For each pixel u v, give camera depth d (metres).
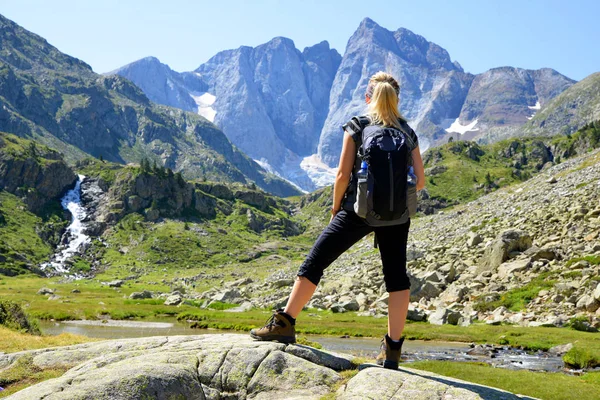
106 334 35.38
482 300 39.78
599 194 55.12
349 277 56.75
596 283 35.22
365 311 44.91
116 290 109.56
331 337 34.34
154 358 6.84
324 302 49.91
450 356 25.47
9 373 7.51
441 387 6.02
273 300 57.00
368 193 6.19
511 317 35.41
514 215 67.50
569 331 30.55
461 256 53.56
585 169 79.31
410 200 6.39
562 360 23.98
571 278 37.81
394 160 6.25
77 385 5.85
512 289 40.09
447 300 42.72
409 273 47.56
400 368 7.19
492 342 29.83
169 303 61.84
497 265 45.97
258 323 40.59
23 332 22.06
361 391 6.04
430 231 89.12
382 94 6.66
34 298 69.81
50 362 7.83
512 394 6.32
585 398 13.76
